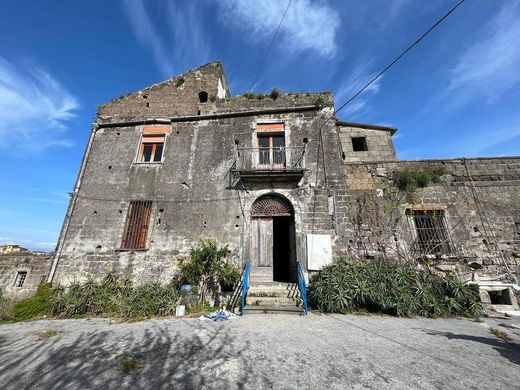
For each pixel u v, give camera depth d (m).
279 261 12.00
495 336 5.02
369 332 5.13
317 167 9.68
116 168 10.56
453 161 9.77
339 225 8.98
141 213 9.79
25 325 6.66
